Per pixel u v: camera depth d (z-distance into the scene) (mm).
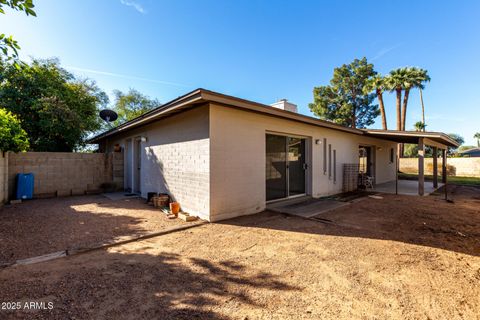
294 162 7000
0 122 5730
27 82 8625
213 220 4703
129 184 9031
